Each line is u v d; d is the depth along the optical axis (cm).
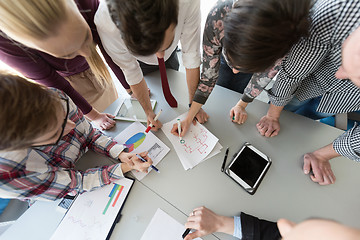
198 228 55
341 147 55
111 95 122
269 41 34
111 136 79
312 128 74
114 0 35
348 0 37
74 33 44
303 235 22
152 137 77
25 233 59
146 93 80
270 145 72
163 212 61
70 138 68
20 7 35
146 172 67
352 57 28
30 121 42
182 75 99
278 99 67
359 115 97
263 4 32
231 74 110
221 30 53
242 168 66
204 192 63
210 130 78
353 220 56
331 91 70
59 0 38
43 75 66
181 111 85
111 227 58
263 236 53
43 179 55
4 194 48
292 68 54
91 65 77
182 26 57
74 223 59
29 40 42
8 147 41
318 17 43
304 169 64
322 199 60
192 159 70
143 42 38
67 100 63
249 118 80
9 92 39
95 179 65
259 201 61
